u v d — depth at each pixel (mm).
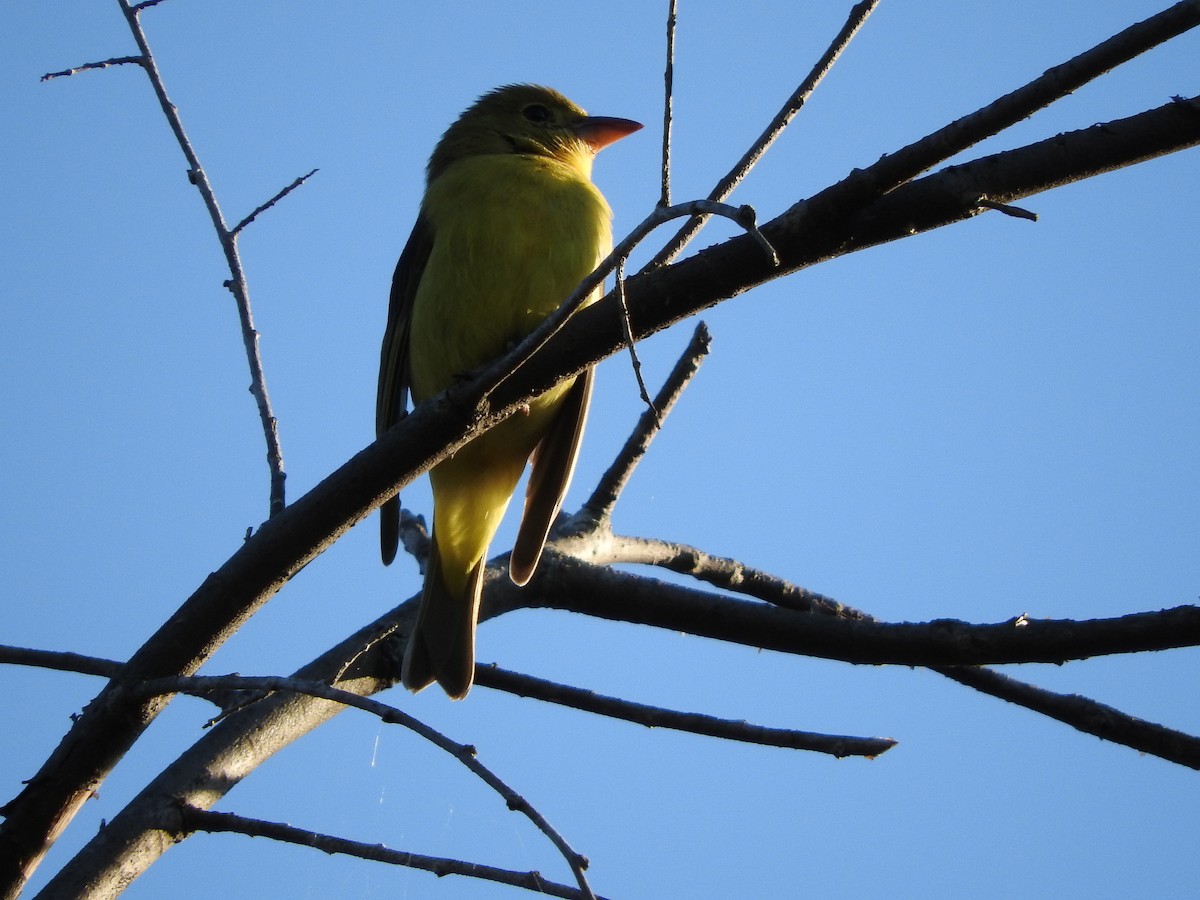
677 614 7727
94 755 5879
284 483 6664
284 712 6922
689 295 5949
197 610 6043
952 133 5398
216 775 6527
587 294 5184
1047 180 5555
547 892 5078
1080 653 6754
